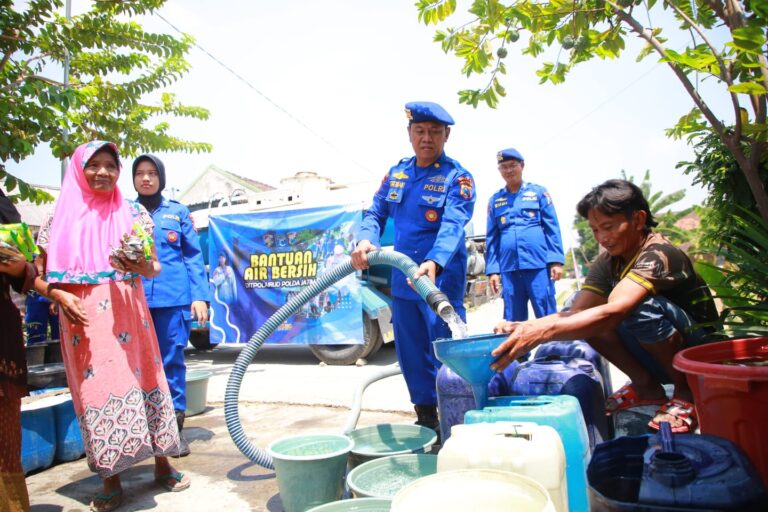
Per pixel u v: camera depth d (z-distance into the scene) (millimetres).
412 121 2908
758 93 1656
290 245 6816
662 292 2227
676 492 1070
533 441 1483
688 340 2160
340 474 2178
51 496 2689
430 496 1291
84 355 2354
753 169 2010
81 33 6477
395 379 5309
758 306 1965
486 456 1474
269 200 7570
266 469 2885
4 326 2090
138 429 2410
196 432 3695
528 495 1244
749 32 1562
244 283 7016
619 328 2320
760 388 1396
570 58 2643
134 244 2389
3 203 2215
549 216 5051
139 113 8477
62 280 2301
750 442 1427
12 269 2131
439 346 1802
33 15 5664
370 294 6676
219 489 2641
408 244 2918
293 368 6523
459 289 2863
